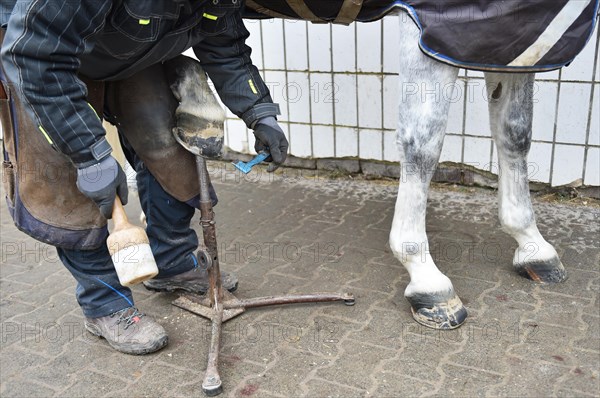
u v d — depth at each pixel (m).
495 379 2.04
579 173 3.47
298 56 3.95
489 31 1.92
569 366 2.09
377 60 3.72
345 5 2.13
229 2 2.00
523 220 2.59
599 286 2.57
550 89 3.38
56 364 2.27
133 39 1.85
